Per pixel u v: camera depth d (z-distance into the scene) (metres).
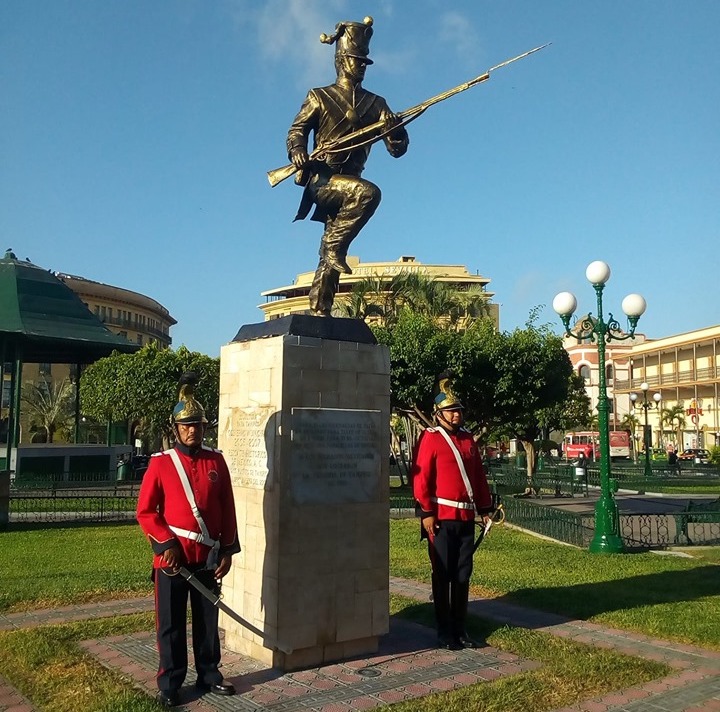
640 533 12.67
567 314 12.31
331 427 5.52
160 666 4.71
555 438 62.75
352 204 6.20
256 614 5.43
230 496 5.07
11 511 16.67
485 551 11.22
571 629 6.51
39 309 27.59
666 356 59.53
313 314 6.10
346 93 6.44
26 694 4.80
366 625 5.60
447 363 20.38
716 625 6.48
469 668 5.31
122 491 22.59
